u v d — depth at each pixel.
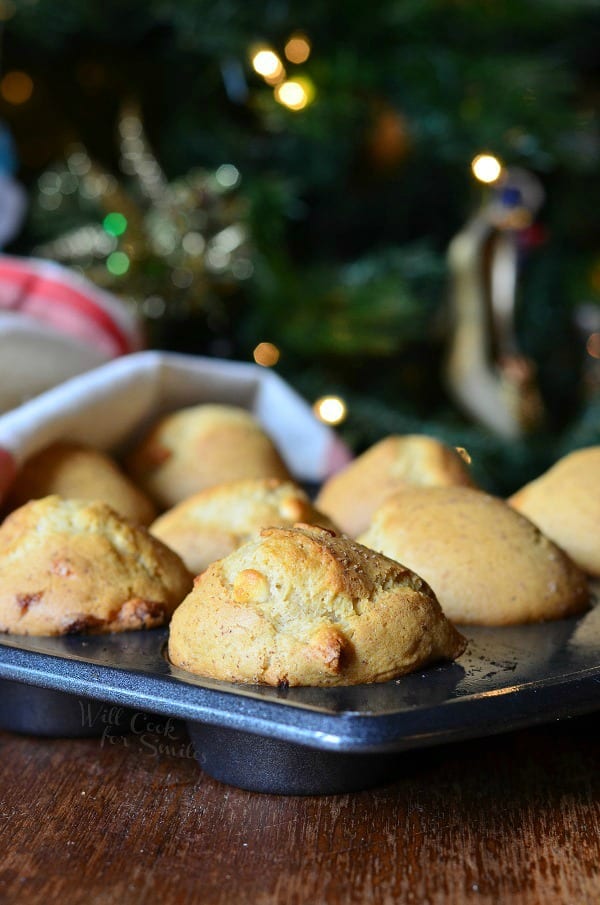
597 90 1.05
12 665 0.41
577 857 0.37
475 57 0.86
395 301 0.84
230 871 0.36
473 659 0.41
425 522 0.47
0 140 0.80
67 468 0.54
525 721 0.37
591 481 0.52
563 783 0.41
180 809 0.39
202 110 0.92
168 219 0.81
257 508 0.50
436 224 1.00
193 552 0.49
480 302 0.91
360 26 0.86
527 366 0.96
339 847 0.37
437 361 0.98
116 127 0.94
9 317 0.58
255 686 0.38
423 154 0.90
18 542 0.45
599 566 0.50
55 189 0.85
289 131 0.85
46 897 0.35
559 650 0.42
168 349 0.86
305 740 0.36
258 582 0.39
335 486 0.56
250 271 0.83
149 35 0.90
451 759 0.42
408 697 0.37
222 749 0.40
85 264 0.82
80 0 0.82
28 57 0.89
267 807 0.39
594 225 1.06
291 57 0.85
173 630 0.41
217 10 0.83
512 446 0.93
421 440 0.56
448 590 0.45
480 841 0.37
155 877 0.36
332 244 0.98
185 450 0.58
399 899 0.35
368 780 0.40
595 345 1.05
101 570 0.44
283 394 0.64
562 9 0.86
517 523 0.47
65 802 0.40
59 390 0.56
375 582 0.40
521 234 0.93
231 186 0.84
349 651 0.38
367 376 0.95
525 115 0.85
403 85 0.85
